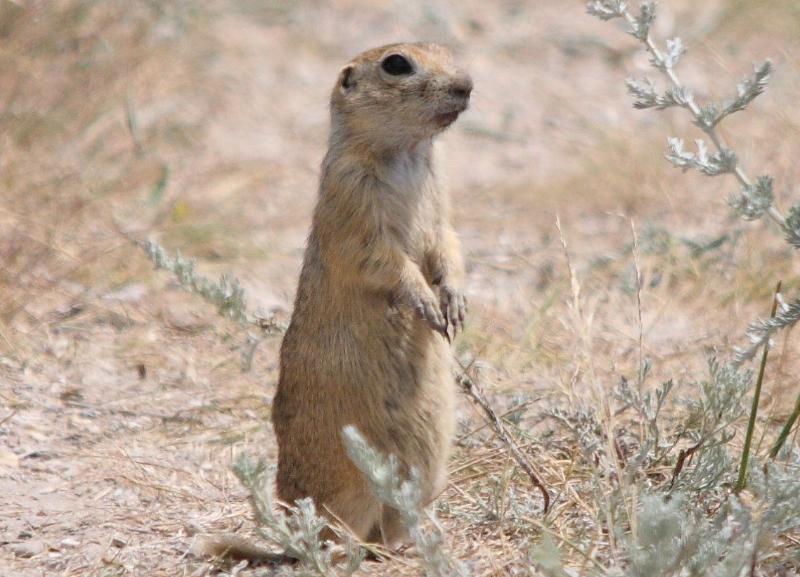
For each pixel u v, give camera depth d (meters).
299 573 7.28
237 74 20.80
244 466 7.14
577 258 14.99
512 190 17.44
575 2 24.64
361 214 8.80
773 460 8.06
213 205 16.48
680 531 6.80
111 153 17.30
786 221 7.87
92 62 18.12
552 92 20.94
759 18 21.55
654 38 21.94
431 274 9.39
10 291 13.50
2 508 9.42
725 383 8.46
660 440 9.09
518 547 7.92
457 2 24.67
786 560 7.36
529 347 12.34
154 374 12.23
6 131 16.62
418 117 8.92
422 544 6.79
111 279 14.07
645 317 13.04
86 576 8.38
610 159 17.55
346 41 22.78
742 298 13.02
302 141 19.11
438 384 8.96
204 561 8.55
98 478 10.05
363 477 8.60
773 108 17.66
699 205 16.05
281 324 11.67
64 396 11.66
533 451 9.54
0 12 17.95
